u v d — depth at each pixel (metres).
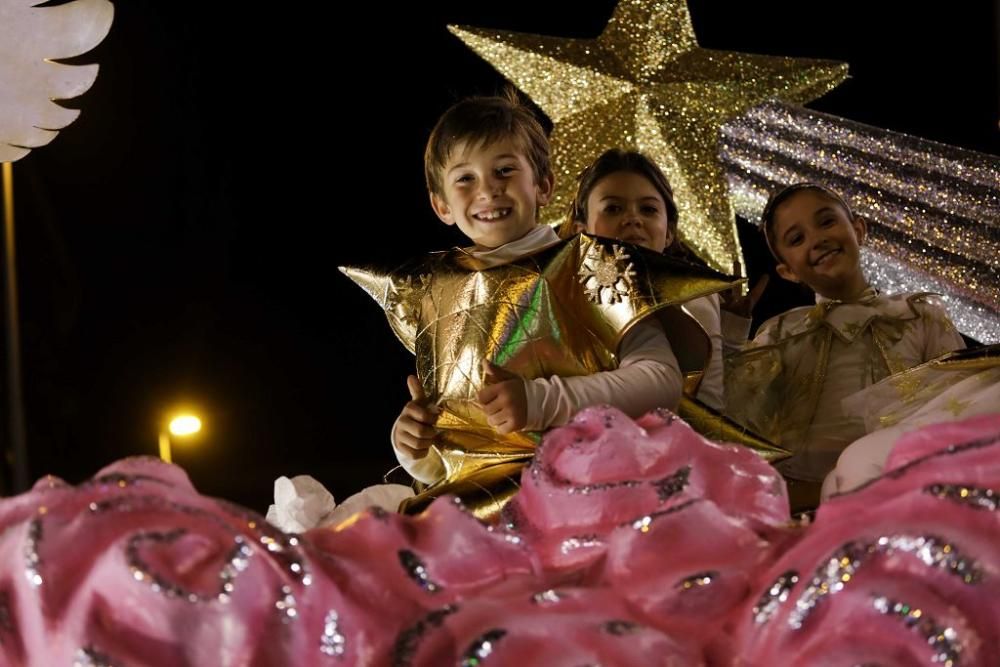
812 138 3.34
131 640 0.98
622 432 1.27
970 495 0.98
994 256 3.16
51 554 1.00
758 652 1.01
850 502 1.06
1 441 5.77
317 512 2.33
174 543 1.01
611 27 3.31
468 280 2.31
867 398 2.33
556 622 1.01
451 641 1.01
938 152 3.24
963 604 0.96
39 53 2.12
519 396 2.07
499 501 2.14
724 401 2.74
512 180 2.44
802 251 2.99
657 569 1.11
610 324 2.17
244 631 0.99
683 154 3.24
